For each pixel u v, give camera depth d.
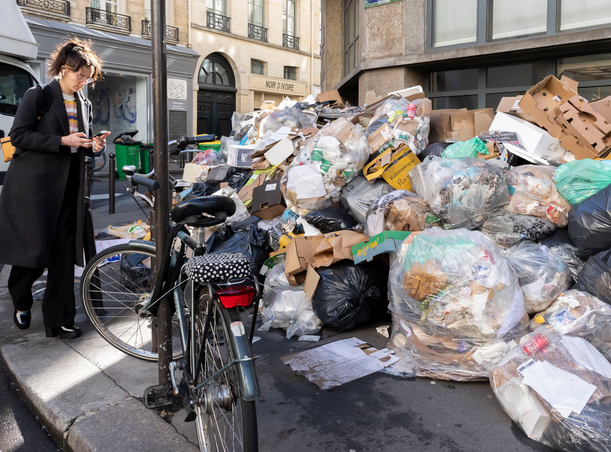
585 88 6.23
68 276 3.02
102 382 2.54
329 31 11.57
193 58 20.84
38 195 2.84
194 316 1.98
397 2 7.21
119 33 18.08
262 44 24.28
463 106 7.24
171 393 2.31
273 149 4.54
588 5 5.95
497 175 3.12
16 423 2.37
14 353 2.88
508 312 2.40
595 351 2.16
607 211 2.64
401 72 7.37
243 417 1.47
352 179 3.75
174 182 4.70
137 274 3.44
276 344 3.02
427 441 2.04
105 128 20.28
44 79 15.98
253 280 1.79
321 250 3.17
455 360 2.48
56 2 16.27
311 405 2.32
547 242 3.06
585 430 1.82
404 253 2.64
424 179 3.22
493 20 6.59
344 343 2.95
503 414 2.21
